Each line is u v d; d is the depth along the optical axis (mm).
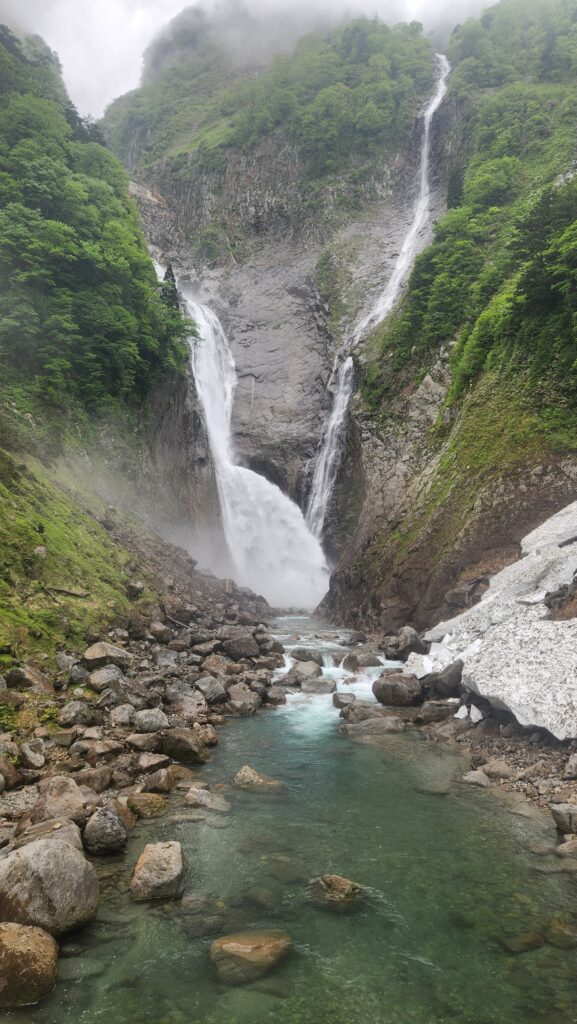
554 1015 4461
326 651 18672
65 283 28672
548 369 22656
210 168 79188
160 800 8016
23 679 10484
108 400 28641
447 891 6117
